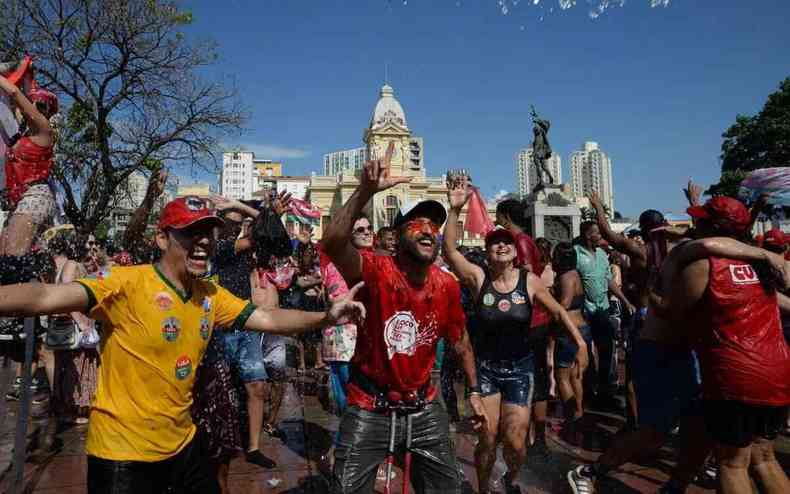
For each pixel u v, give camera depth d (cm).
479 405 313
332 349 420
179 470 241
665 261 337
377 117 5988
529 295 353
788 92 2897
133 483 220
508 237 355
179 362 232
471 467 425
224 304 254
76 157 1677
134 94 1762
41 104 486
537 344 429
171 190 1923
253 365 432
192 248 231
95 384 548
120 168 1855
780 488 304
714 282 291
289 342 1121
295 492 373
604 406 631
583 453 461
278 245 441
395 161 5516
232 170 10094
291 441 493
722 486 296
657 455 456
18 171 459
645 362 355
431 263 253
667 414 343
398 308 251
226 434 307
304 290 737
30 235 447
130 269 229
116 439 221
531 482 397
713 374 294
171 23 1684
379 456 253
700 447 342
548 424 555
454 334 288
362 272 251
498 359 353
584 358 361
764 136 2972
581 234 629
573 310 543
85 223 1692
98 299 216
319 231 5616
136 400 222
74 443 475
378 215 5328
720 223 306
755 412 285
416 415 256
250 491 375
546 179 1812
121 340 222
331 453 418
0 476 392
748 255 290
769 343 288
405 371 251
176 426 234
